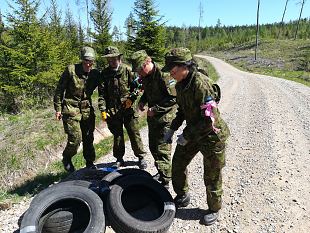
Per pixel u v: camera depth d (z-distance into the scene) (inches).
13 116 471.8
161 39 922.1
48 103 615.2
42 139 287.7
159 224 145.5
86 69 208.5
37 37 601.6
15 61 597.3
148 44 910.4
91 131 227.8
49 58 619.5
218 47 3344.0
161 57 927.7
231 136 306.8
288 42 2509.8
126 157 266.5
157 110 182.4
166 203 156.9
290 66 1529.3
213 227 157.8
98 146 295.6
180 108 153.2
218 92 138.1
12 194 212.7
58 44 768.3
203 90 130.3
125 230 141.3
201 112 132.9
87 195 149.5
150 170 236.4
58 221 147.2
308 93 589.6
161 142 188.5
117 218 142.6
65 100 211.6
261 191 189.3
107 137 330.6
